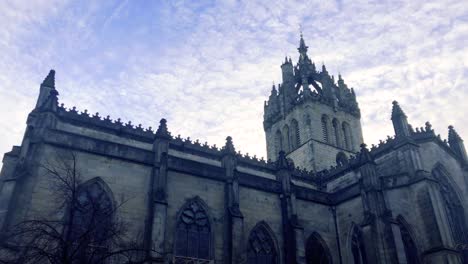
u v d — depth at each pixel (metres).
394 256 45.12
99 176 42.50
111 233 31.17
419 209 50.72
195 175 48.41
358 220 53.75
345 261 54.00
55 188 37.50
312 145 80.75
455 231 54.84
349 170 65.50
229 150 52.56
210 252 45.78
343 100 93.12
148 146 55.69
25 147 39.66
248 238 49.28
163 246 40.59
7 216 35.06
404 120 58.78
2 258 30.19
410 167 54.25
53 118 43.31
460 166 62.56
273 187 54.41
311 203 56.50
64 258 24.56
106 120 55.56
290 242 50.06
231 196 48.81
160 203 42.50
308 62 98.44
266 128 96.56
